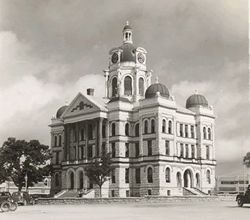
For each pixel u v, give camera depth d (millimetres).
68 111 113625
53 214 47062
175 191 99438
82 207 65688
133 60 120312
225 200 91812
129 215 42812
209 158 110750
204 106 112125
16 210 57812
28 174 109438
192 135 109062
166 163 98438
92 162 98062
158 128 98250
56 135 123125
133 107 106312
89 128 109812
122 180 101438
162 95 102062
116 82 119875
